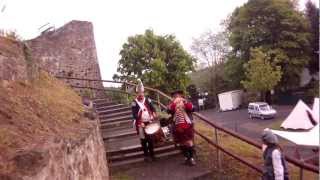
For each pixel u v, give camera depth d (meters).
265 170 6.52
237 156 8.38
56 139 5.00
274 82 47.38
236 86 56.59
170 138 10.43
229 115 46.84
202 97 60.34
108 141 11.28
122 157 9.95
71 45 23.19
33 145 4.56
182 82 35.19
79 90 22.50
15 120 5.17
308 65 54.03
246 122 38.91
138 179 8.73
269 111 39.75
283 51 50.56
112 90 18.02
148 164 9.66
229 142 11.50
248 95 53.84
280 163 6.38
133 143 10.73
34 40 21.88
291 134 10.05
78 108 8.71
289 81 51.66
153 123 9.70
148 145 9.89
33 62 8.38
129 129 12.26
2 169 3.80
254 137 29.64
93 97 20.69
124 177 8.91
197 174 8.76
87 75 23.33
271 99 52.25
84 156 6.02
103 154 8.59
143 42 34.94
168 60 35.16
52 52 22.39
